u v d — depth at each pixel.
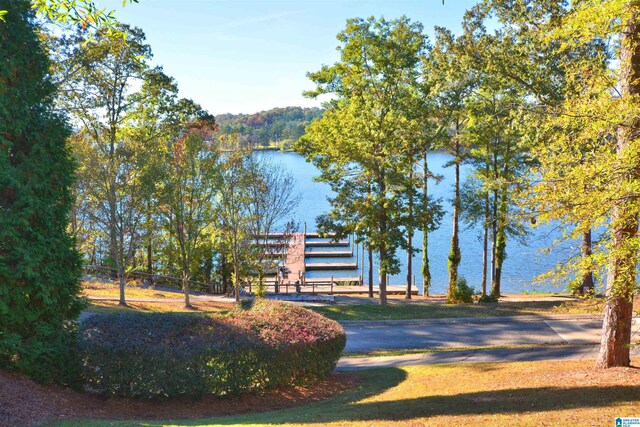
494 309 23.09
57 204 11.09
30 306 10.35
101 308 22.50
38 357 10.09
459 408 8.63
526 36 21.56
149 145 27.78
